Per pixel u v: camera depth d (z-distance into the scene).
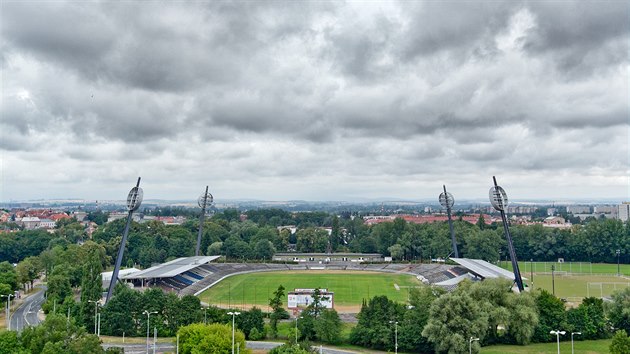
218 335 166.62
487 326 193.75
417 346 195.75
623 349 170.88
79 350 144.88
